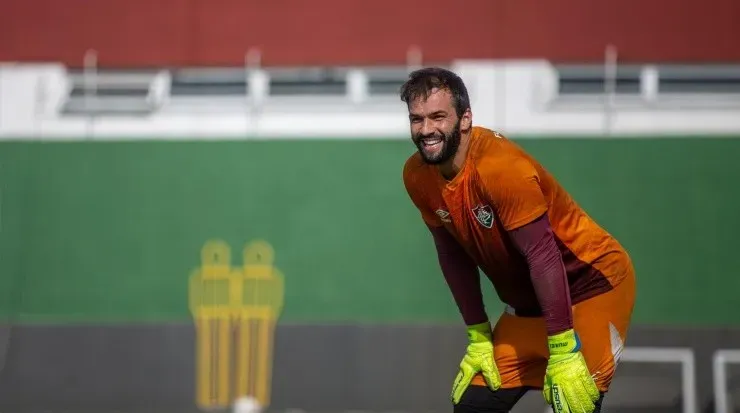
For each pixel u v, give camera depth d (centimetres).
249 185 3672
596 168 3612
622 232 3572
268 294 3581
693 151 3603
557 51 3731
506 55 3734
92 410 3366
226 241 3631
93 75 3844
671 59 3725
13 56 3850
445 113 1348
